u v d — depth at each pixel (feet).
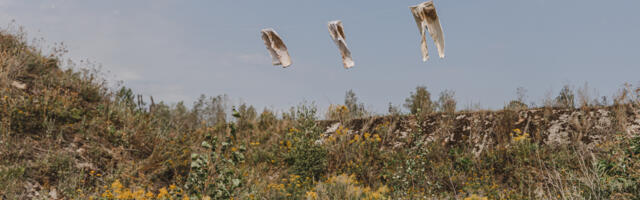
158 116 26.43
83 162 16.72
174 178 17.39
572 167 17.48
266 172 20.97
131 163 17.75
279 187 16.76
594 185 13.39
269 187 16.96
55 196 14.05
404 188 17.38
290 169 21.15
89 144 18.30
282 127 27.61
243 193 14.96
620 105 21.01
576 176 15.64
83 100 23.15
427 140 23.41
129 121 21.62
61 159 15.99
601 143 19.24
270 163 22.22
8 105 18.60
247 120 28.58
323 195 14.64
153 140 20.79
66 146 17.51
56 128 18.70
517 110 24.80
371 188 18.63
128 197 13.09
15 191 13.52
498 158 20.15
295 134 23.16
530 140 21.07
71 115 20.21
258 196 15.87
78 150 17.48
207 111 31.32
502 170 19.38
